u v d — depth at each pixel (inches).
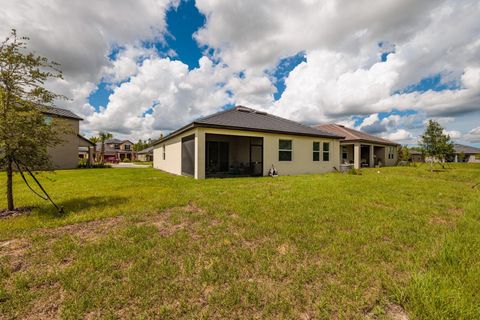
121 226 140.7
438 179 392.2
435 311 63.2
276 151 486.3
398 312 65.5
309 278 82.3
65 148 738.8
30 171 175.8
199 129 401.1
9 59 158.1
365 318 63.0
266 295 72.6
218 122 428.5
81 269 87.7
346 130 861.2
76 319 62.6
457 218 158.4
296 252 104.0
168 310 65.9
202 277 82.9
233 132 432.1
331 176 440.5
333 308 66.6
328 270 87.5
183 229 135.3
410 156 1318.9
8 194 174.9
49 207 185.5
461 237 119.0
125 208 181.3
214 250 105.7
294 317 63.4
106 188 292.8
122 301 69.6
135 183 345.1
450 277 81.3
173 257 99.3
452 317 61.9
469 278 79.7
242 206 186.4
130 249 105.8
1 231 129.9
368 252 103.3
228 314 64.7
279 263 93.7
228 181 362.3
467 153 1444.4
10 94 163.8
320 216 159.9
